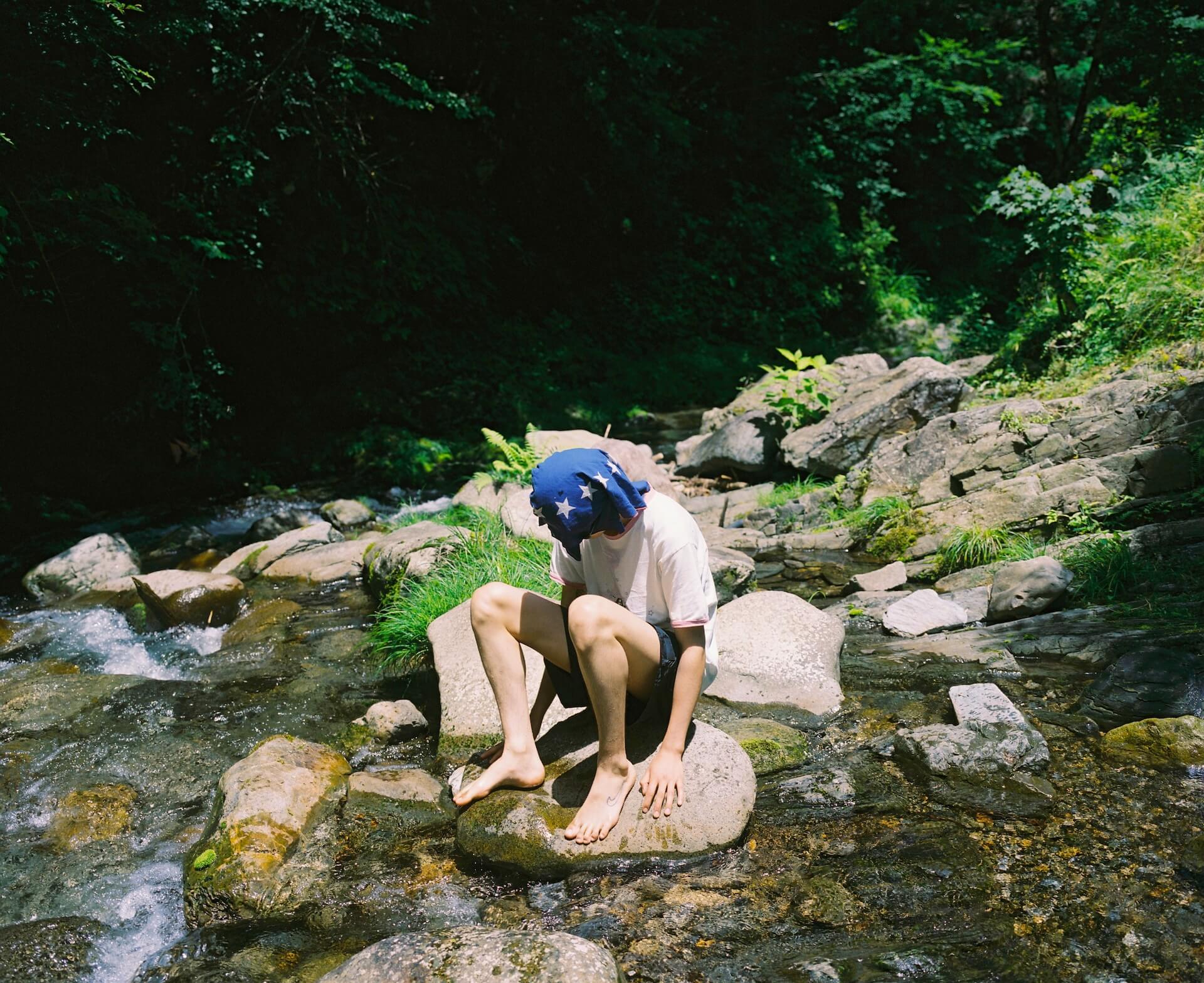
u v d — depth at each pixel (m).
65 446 9.33
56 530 8.24
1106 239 8.27
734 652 3.99
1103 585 4.57
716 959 2.32
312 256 11.12
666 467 8.66
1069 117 19.72
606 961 2.14
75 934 2.60
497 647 2.95
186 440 9.96
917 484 6.28
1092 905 2.43
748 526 6.70
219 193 10.17
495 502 6.65
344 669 4.59
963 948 2.30
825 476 7.20
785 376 8.05
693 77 18.17
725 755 2.90
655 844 2.71
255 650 4.90
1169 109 14.12
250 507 9.11
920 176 20.27
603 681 2.65
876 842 2.77
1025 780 3.05
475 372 12.65
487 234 13.97
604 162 15.09
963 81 19.70
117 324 9.82
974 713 3.41
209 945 2.50
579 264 16.06
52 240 8.52
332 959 2.41
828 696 3.78
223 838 2.84
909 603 4.73
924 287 19.80
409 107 11.49
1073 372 7.22
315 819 3.00
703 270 17.16
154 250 9.30
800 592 5.34
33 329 9.12
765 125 19.00
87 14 7.93
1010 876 2.57
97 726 3.97
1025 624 4.39
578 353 14.40
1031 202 7.70
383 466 10.17
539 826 2.75
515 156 14.40
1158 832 2.74
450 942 2.21
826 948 2.34
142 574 6.45
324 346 11.67
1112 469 5.38
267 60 10.48
